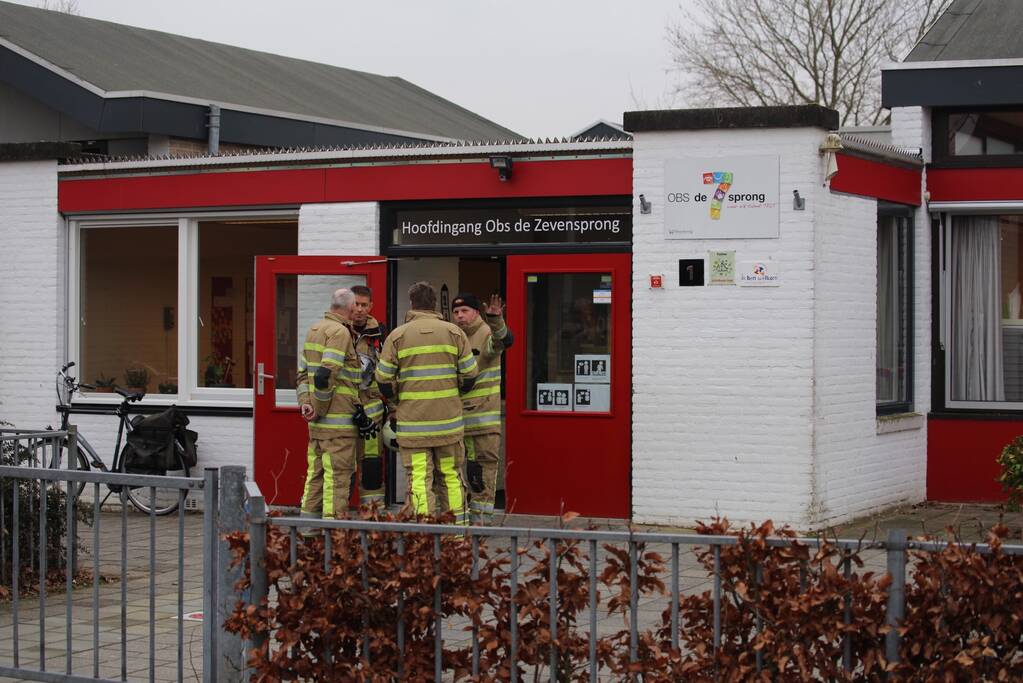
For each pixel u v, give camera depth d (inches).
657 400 432.1
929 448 496.7
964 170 486.6
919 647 182.1
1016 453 381.7
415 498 364.8
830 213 429.4
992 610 180.1
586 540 193.8
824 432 425.7
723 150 423.2
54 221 524.7
